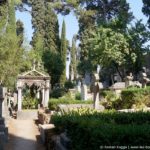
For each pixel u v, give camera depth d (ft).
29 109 142.82
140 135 26.03
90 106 109.29
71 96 161.27
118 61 144.15
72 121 37.73
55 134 62.23
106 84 197.47
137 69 152.25
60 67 209.36
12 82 148.15
